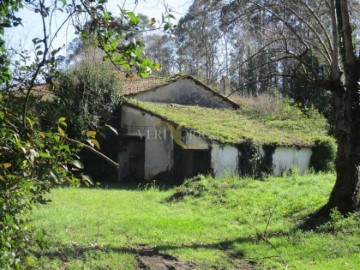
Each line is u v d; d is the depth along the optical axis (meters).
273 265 8.89
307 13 13.24
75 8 3.58
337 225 11.56
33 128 3.42
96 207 15.73
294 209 14.12
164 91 30.47
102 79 24.45
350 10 13.36
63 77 3.93
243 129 27.91
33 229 3.86
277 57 12.75
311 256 9.40
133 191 21.12
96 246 9.89
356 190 12.42
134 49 3.64
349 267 8.53
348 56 12.28
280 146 26.62
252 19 12.81
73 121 4.09
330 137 29.17
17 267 3.54
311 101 32.78
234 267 8.85
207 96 32.03
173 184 25.39
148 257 9.44
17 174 3.45
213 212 15.01
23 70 3.73
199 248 10.22
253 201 15.76
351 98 12.36
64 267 8.13
